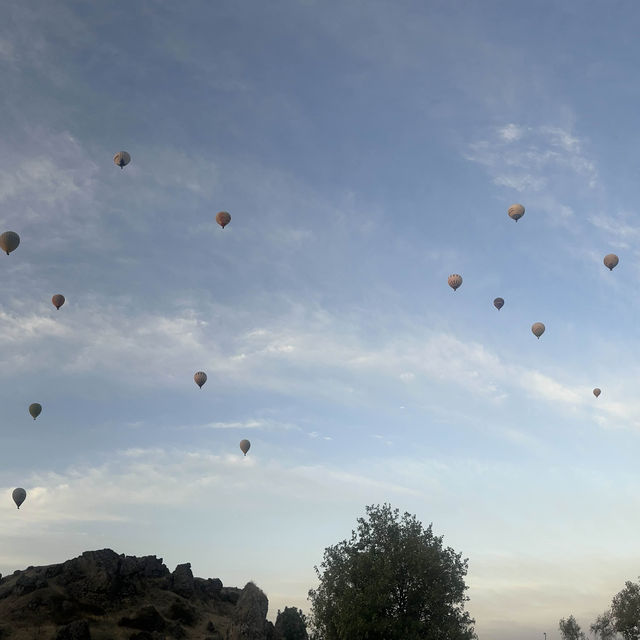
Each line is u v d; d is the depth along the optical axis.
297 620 133.12
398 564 61.91
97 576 126.81
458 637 58.19
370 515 66.81
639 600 94.69
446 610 59.91
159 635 111.06
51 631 104.62
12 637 100.88
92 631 107.75
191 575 150.00
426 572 61.28
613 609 97.25
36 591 117.31
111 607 120.25
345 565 63.41
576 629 122.00
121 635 109.44
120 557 136.75
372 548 64.12
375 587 59.62
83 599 119.62
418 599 60.53
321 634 62.47
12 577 133.88
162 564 146.38
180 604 129.25
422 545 63.25
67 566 128.38
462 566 63.22
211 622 125.75
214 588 152.12
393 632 57.69
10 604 114.06
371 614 58.69
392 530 65.50
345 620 58.50
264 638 114.06
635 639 93.56
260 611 117.94
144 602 126.50
